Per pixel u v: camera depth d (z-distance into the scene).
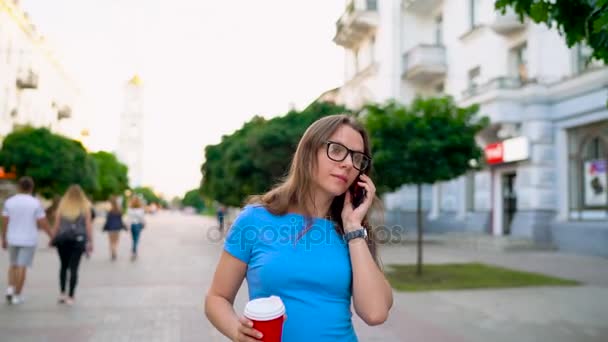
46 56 36.56
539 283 9.28
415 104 9.61
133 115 123.12
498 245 15.35
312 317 1.58
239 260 1.68
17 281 7.14
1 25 27.61
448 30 21.31
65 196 7.25
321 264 1.62
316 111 17.42
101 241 20.92
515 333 5.70
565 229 14.97
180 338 5.39
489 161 17.59
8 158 26.05
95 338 5.34
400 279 9.77
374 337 5.52
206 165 32.34
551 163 15.62
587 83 14.04
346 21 26.12
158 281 9.41
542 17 4.25
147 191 120.88
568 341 5.37
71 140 29.77
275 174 17.45
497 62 17.72
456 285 9.05
